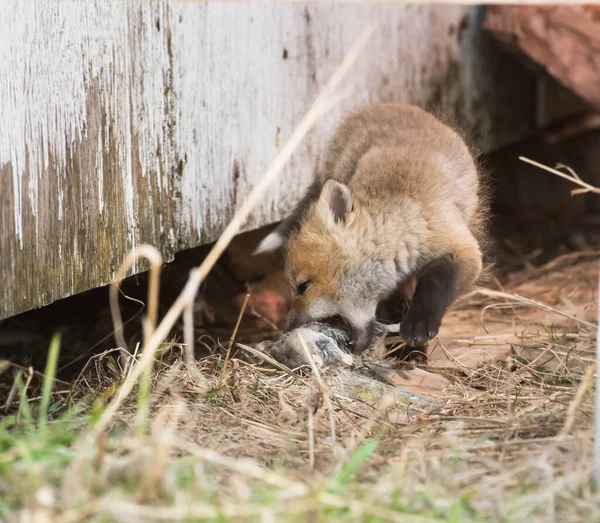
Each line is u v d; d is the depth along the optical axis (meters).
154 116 8.61
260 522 4.37
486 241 10.77
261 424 6.38
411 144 9.59
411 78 13.99
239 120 10.25
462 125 15.48
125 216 8.21
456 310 11.50
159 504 4.41
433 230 8.75
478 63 16.06
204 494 4.57
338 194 8.75
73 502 4.34
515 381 7.67
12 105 6.49
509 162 18.39
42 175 6.90
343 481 4.84
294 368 7.89
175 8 8.87
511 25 14.48
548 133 18.08
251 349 7.80
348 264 8.69
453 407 7.05
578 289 12.47
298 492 4.54
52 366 5.42
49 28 6.93
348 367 8.02
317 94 11.93
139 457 4.76
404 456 5.50
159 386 6.93
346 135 10.59
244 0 9.50
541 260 15.09
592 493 5.04
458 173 9.55
